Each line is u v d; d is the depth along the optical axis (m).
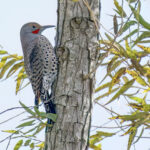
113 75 7.46
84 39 7.31
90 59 7.27
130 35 7.23
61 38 7.54
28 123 6.53
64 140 6.80
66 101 7.04
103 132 7.30
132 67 7.13
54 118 6.75
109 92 7.38
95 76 7.43
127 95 7.34
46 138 7.05
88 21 7.34
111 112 7.27
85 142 6.88
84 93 7.08
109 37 7.25
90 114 7.09
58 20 7.68
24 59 9.24
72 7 7.43
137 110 7.40
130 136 7.15
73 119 6.91
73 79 7.14
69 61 7.27
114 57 7.51
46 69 9.15
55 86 7.39
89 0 7.43
